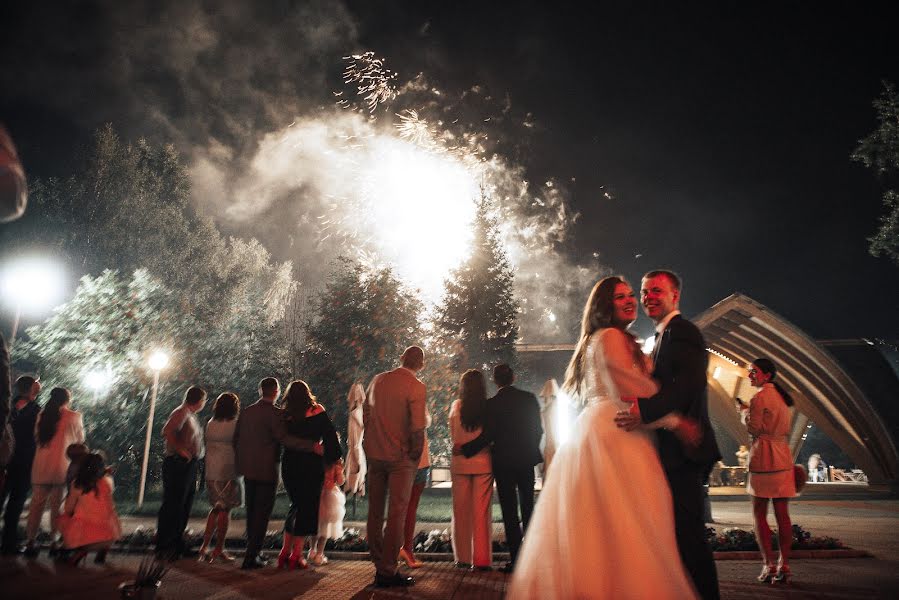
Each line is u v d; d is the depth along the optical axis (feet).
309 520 25.49
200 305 113.29
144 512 48.11
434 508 52.70
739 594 20.15
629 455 11.82
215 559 27.86
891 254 76.33
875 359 85.61
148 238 122.01
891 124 74.64
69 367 64.03
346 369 63.98
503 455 25.21
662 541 11.30
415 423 22.74
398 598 20.06
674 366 12.88
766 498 22.66
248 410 26.89
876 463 86.28
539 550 11.52
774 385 23.44
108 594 20.08
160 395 69.05
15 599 19.33
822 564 26.07
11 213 8.51
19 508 28.89
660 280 14.58
